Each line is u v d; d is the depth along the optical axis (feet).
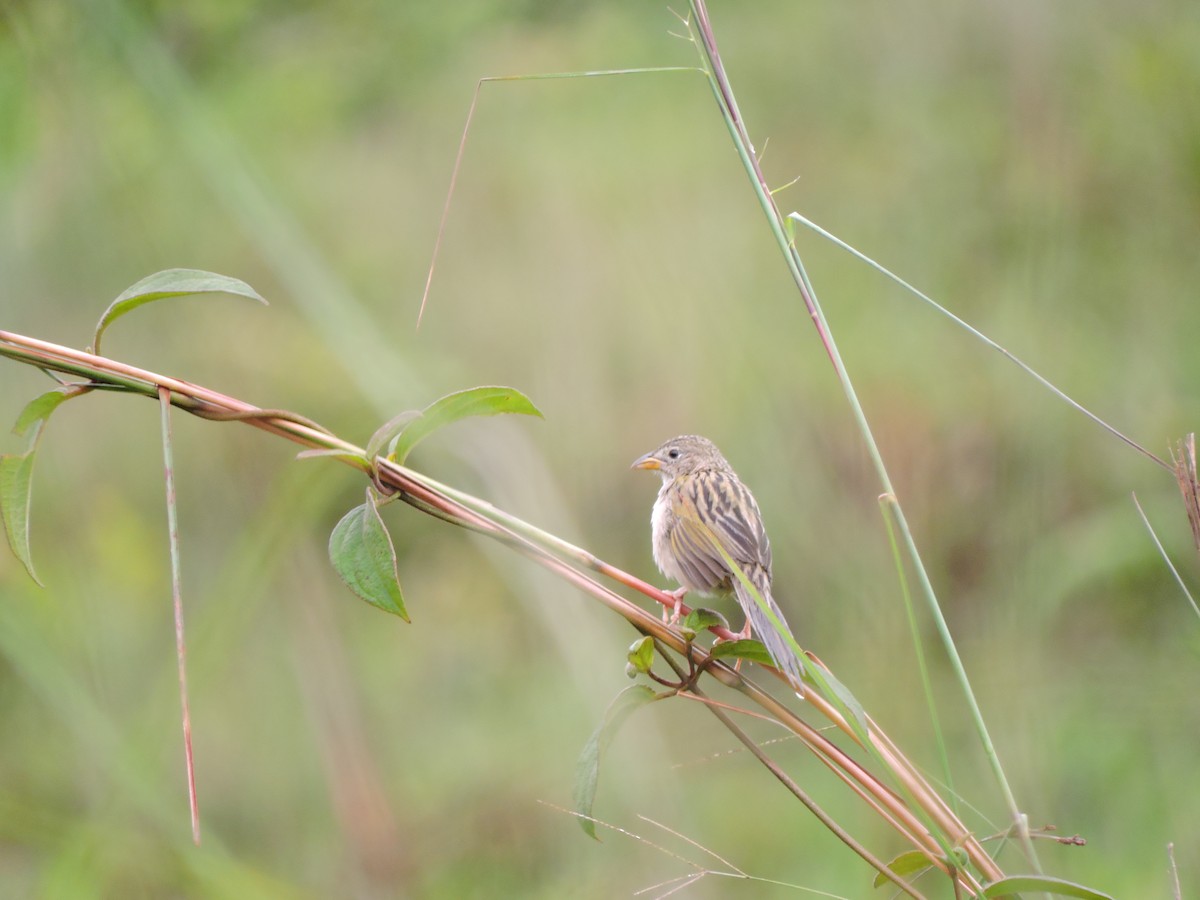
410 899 32.19
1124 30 52.13
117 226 42.24
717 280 47.16
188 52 46.39
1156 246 47.85
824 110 57.00
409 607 43.11
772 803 33.91
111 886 25.14
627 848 31.86
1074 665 34.55
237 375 43.42
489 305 47.14
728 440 42.04
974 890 15.07
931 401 42.29
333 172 49.98
